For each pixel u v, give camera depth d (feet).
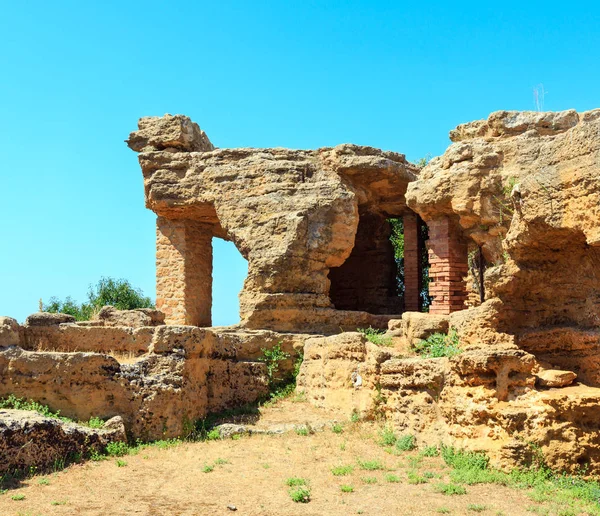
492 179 62.80
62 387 51.19
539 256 48.32
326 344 60.90
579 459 40.96
